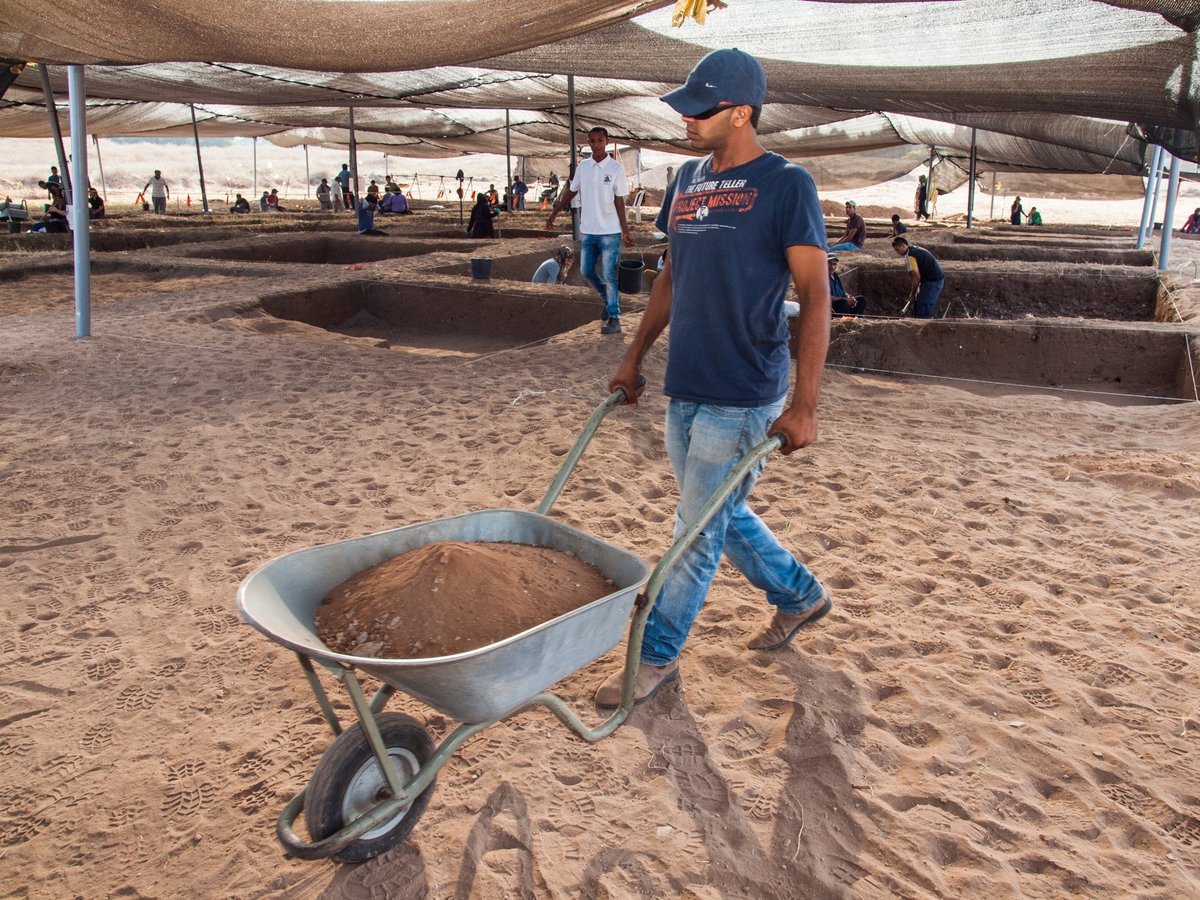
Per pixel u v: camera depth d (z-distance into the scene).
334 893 2.26
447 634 2.14
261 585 2.11
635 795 2.60
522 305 10.95
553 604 2.29
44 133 25.48
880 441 5.85
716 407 2.67
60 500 4.70
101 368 7.32
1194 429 6.36
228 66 14.52
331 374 7.32
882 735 2.85
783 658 3.27
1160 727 2.89
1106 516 4.57
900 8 6.71
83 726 2.93
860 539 4.28
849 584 3.85
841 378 8.12
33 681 3.16
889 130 24.05
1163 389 8.55
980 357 9.12
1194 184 52.59
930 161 31.33
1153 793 2.59
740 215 2.49
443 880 2.29
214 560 4.06
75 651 3.35
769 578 3.10
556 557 2.52
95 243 16.98
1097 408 7.22
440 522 2.57
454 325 11.36
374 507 4.65
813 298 2.44
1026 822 2.50
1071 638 3.40
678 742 2.83
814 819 2.51
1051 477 5.20
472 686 1.97
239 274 12.64
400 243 17.16
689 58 9.04
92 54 7.47
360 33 7.02
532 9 6.54
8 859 2.41
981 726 2.88
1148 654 3.29
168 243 17.70
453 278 12.04
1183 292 11.21
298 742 2.83
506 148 29.53
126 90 16.58
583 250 8.66
